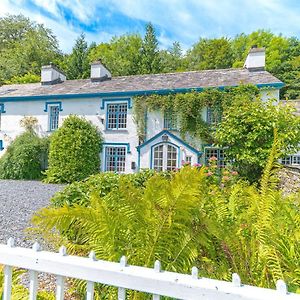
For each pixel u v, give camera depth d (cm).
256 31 4384
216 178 647
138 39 4400
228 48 4194
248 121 1073
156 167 1527
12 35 4509
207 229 220
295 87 3284
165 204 209
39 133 1833
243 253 228
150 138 1573
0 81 3731
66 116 1770
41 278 331
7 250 168
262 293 124
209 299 130
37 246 167
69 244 246
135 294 192
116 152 1662
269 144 1035
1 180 1612
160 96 1557
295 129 1055
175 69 4159
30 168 1712
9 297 167
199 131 1457
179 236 212
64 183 1549
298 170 908
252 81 1455
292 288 188
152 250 205
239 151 1083
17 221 709
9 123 1906
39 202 982
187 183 208
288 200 291
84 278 150
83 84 1914
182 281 135
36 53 4144
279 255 214
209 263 219
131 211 223
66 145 1586
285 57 3803
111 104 1691
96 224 217
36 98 1827
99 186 475
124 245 216
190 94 1485
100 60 1914
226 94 1420
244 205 306
